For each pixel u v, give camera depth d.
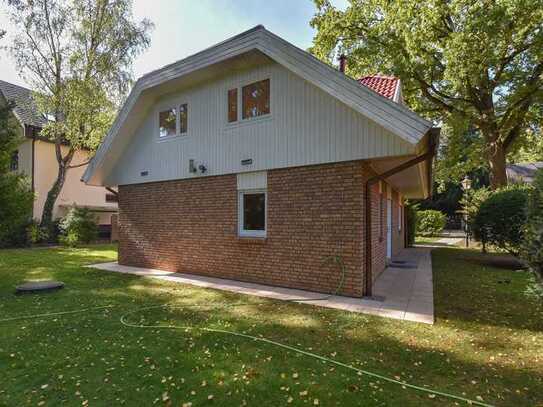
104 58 17.61
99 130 18.02
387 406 3.07
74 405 3.18
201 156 9.49
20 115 18.34
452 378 3.59
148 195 11.05
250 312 6.00
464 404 3.11
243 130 8.59
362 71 19.06
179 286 8.19
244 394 3.30
